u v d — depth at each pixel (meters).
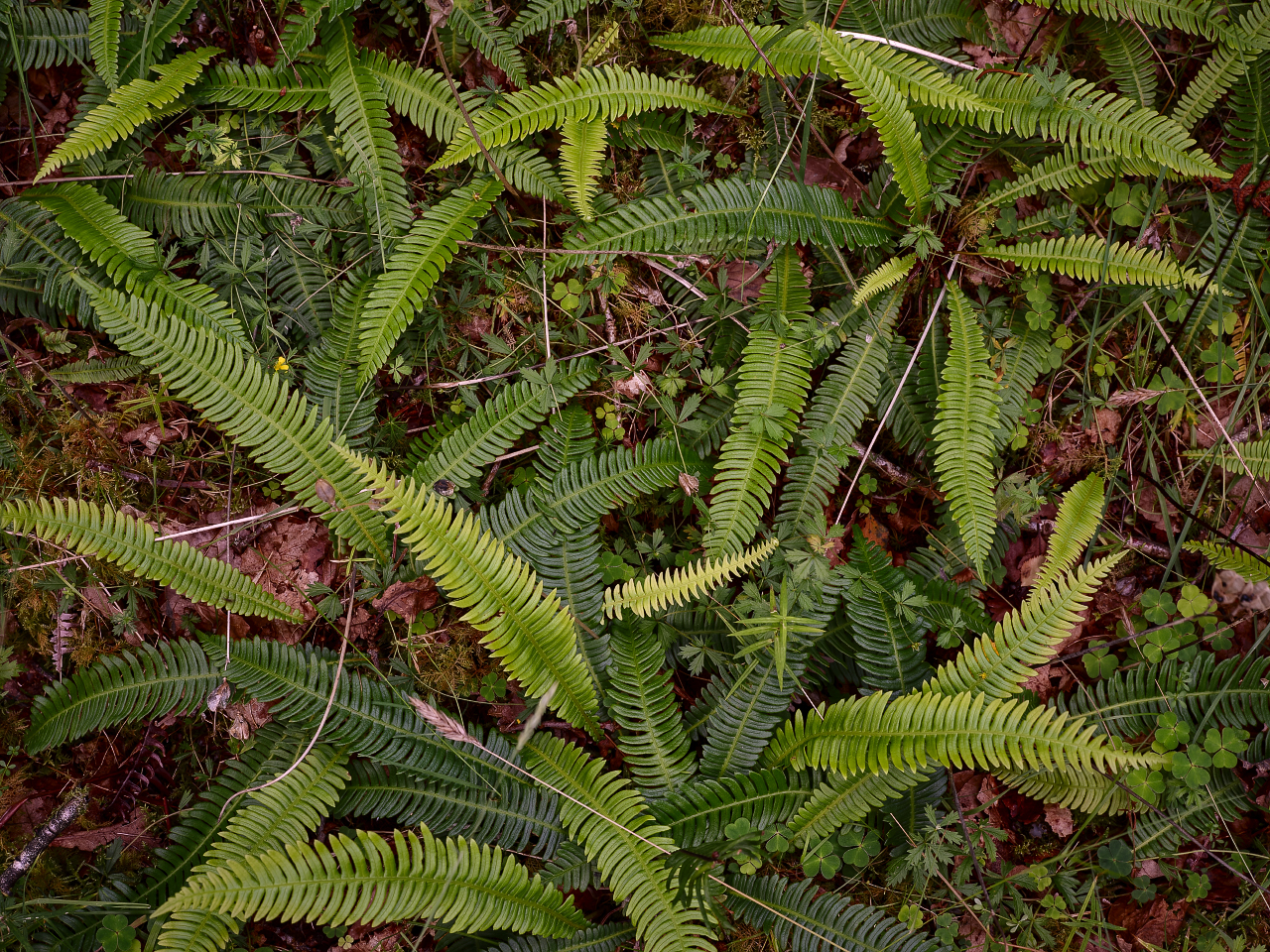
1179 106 0.95
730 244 0.91
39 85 0.90
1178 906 0.91
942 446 0.88
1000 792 0.92
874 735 0.83
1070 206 0.93
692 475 0.89
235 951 0.84
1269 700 0.90
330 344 0.88
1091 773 0.90
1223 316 0.96
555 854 0.86
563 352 0.93
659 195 0.90
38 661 0.88
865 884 0.90
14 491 0.88
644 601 0.85
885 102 0.87
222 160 0.87
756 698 0.87
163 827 0.87
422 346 0.91
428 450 0.89
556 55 0.94
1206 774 0.88
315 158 0.91
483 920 0.81
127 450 0.89
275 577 0.89
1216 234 0.95
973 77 0.91
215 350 0.84
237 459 0.90
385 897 0.80
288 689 0.84
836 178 0.95
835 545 0.94
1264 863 0.91
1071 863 0.92
